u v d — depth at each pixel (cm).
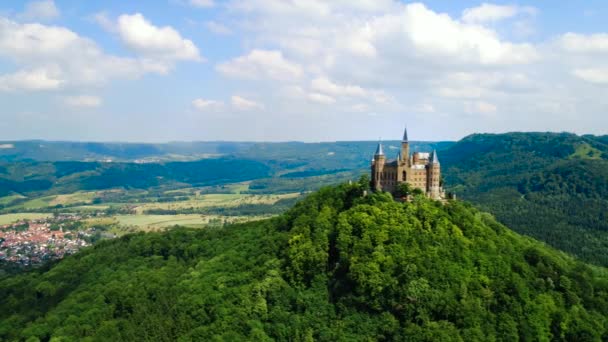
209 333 19538
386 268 19700
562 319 19388
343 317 19550
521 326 18738
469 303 18788
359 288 19600
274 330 19562
